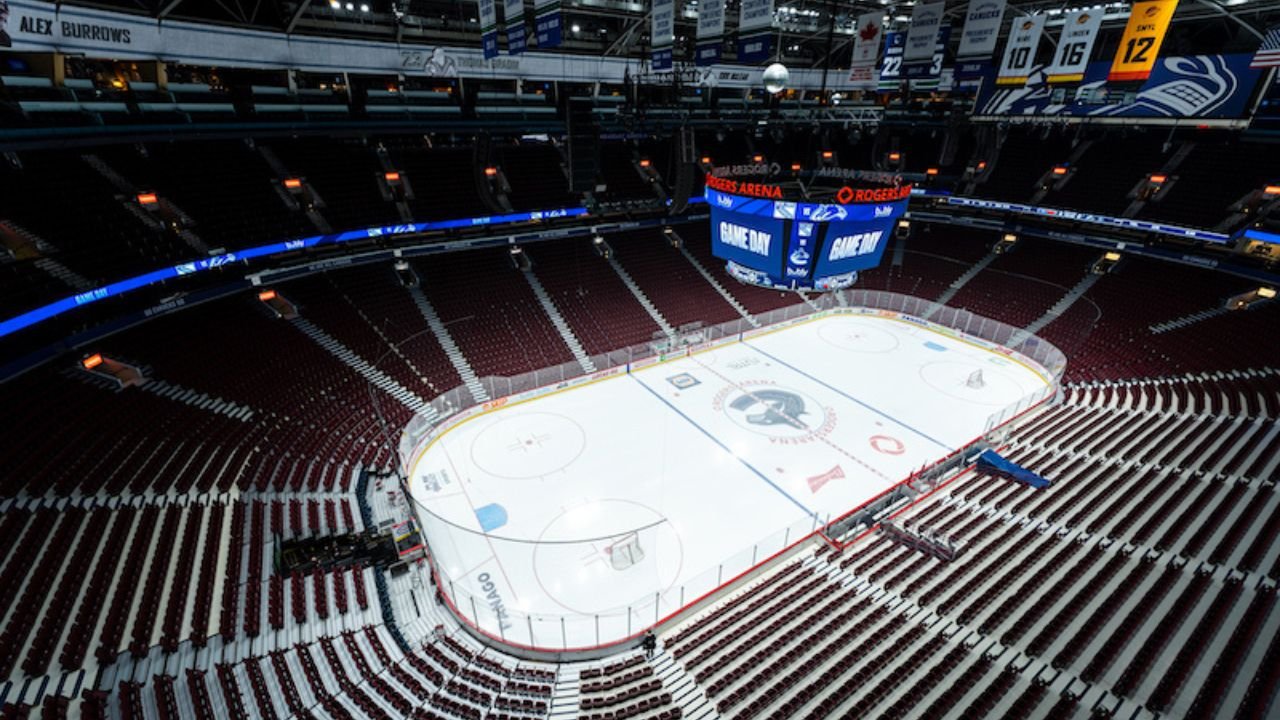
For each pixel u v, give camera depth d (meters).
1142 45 20.36
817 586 19.17
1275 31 22.59
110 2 21.70
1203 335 34.25
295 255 34.97
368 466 24.88
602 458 27.22
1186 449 23.80
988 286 45.75
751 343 41.03
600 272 44.31
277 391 27.33
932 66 24.52
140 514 18.58
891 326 44.34
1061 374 34.09
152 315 27.92
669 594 19.30
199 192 31.39
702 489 24.97
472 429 29.84
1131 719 12.81
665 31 22.06
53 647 13.66
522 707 14.56
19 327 20.83
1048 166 48.50
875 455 27.47
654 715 14.05
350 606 17.34
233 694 13.39
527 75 35.50
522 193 43.47
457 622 18.16
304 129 33.50
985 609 16.89
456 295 38.34
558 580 19.92
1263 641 13.92
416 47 31.50
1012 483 23.75
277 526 19.66
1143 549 18.33
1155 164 43.94
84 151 28.39
